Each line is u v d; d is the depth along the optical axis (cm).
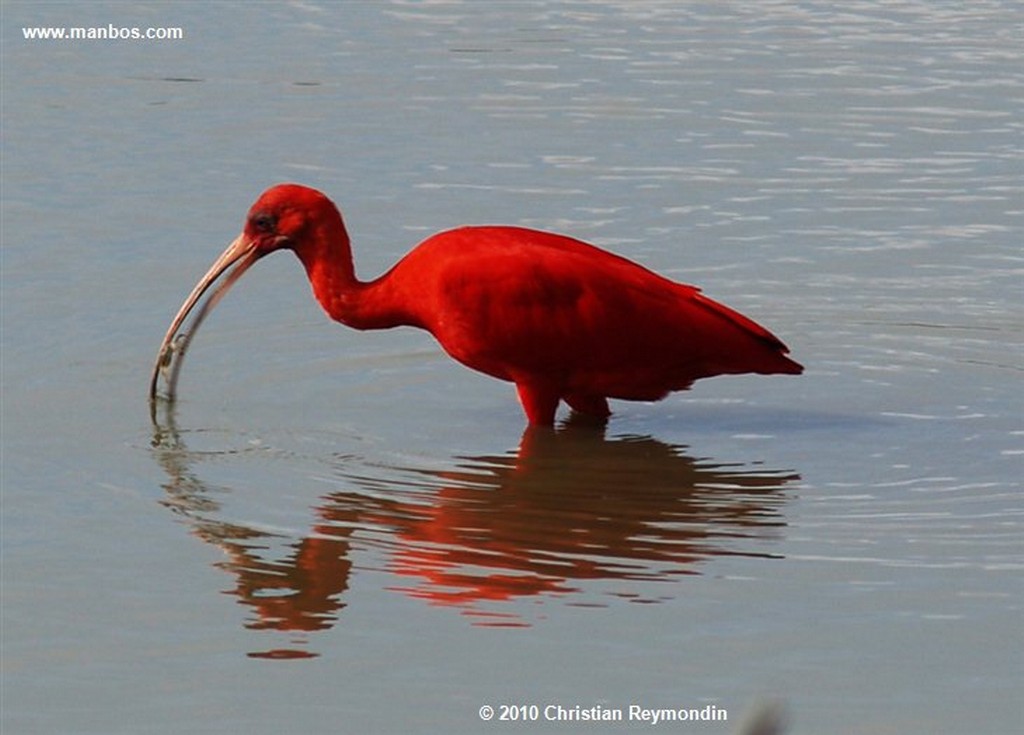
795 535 2625
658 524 2673
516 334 2953
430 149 4378
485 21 5500
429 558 2533
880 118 4609
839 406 3200
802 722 2058
